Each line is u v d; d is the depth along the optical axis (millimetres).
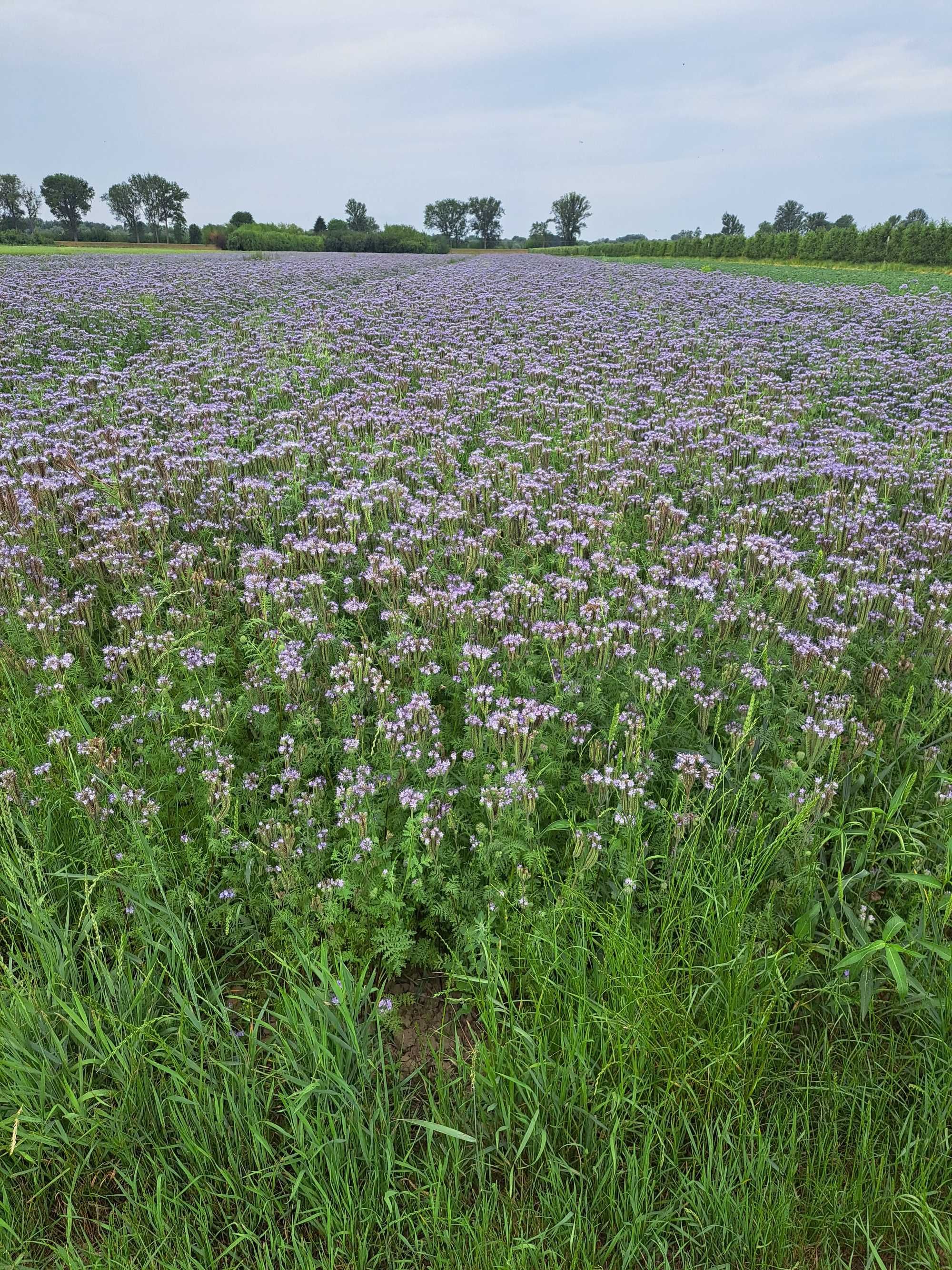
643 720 4973
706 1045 3465
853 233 47719
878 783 4879
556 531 8164
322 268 37031
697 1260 3018
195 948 3857
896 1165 3209
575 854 4223
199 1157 3160
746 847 4434
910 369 15469
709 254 61906
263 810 4836
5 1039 3289
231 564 7809
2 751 4879
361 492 8562
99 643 6578
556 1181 3102
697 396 13711
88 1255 2973
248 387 13602
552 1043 3572
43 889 4207
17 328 17047
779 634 6047
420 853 4395
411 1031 3928
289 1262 3008
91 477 8875
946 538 7914
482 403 13125
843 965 3658
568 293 26969
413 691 5688
